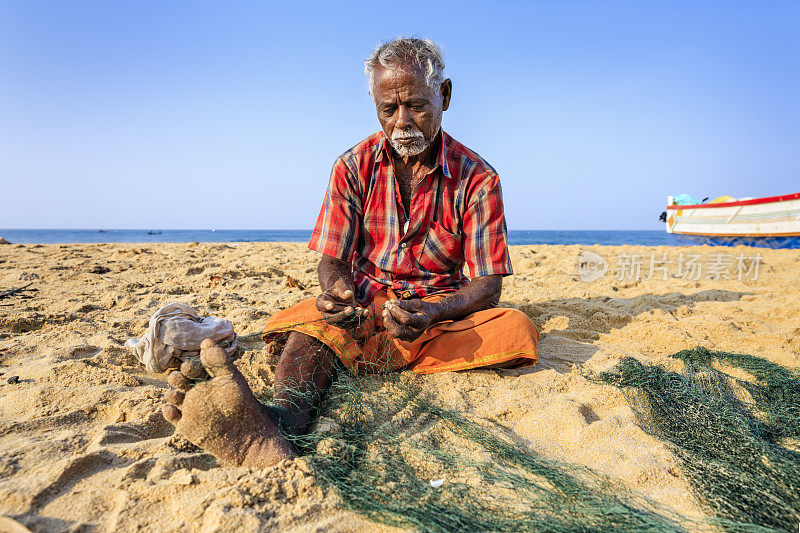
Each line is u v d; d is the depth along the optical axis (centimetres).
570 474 180
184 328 264
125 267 678
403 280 279
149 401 225
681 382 255
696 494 168
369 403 227
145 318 385
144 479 165
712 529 149
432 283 279
